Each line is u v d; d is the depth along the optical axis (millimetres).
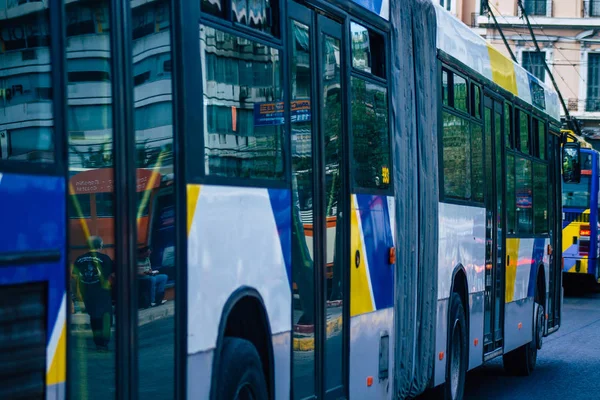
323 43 6902
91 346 4188
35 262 3695
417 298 8992
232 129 5391
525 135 14133
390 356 8195
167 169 4730
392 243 8266
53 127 3922
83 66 4160
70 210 3961
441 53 9930
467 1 56531
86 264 4219
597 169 30547
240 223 5438
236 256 5375
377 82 8070
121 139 4332
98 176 4297
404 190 8648
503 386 13328
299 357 6312
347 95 7316
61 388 3828
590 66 56688
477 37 11625
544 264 15367
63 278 3861
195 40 5008
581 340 18953
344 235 7211
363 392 7516
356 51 7605
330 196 6941
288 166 6160
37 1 3908
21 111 3805
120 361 4258
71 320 3949
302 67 6500
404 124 8734
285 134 6137
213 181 5125
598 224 30609
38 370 3707
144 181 4512
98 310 4254
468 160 10938
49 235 3795
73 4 4109
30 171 3719
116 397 4258
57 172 3879
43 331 3742
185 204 4824
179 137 4824
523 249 13820
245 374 5492
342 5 7277
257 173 5707
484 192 11664
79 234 4156
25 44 3846
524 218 13953
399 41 8695
